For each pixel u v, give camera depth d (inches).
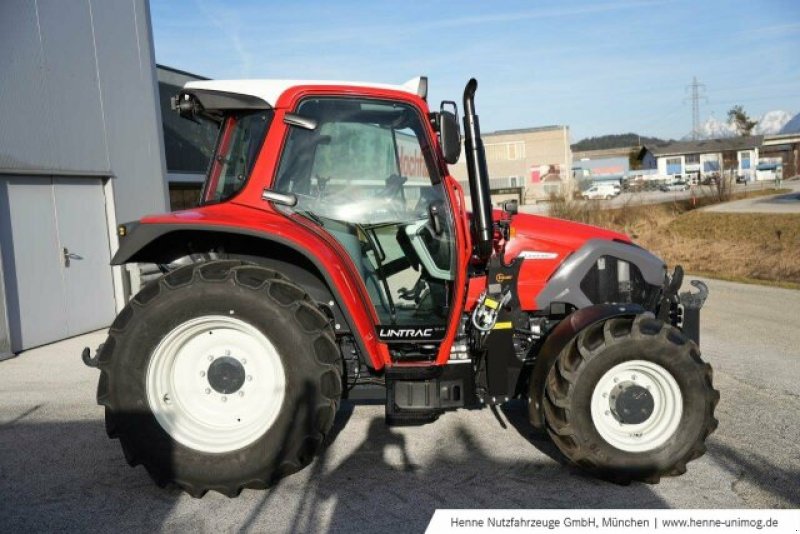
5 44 278.7
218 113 144.8
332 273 130.3
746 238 629.0
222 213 135.8
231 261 130.2
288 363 124.6
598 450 128.3
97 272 333.4
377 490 129.0
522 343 155.6
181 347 128.7
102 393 125.6
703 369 128.0
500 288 143.1
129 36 365.4
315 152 141.1
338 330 143.3
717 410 176.9
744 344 256.8
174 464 124.0
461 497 125.6
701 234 686.5
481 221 137.9
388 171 143.6
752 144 2541.8
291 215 139.0
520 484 131.0
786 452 146.8
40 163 295.4
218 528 115.3
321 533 112.8
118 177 349.4
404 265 145.0
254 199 138.3
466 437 156.9
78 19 323.3
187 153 530.6
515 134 2257.6
